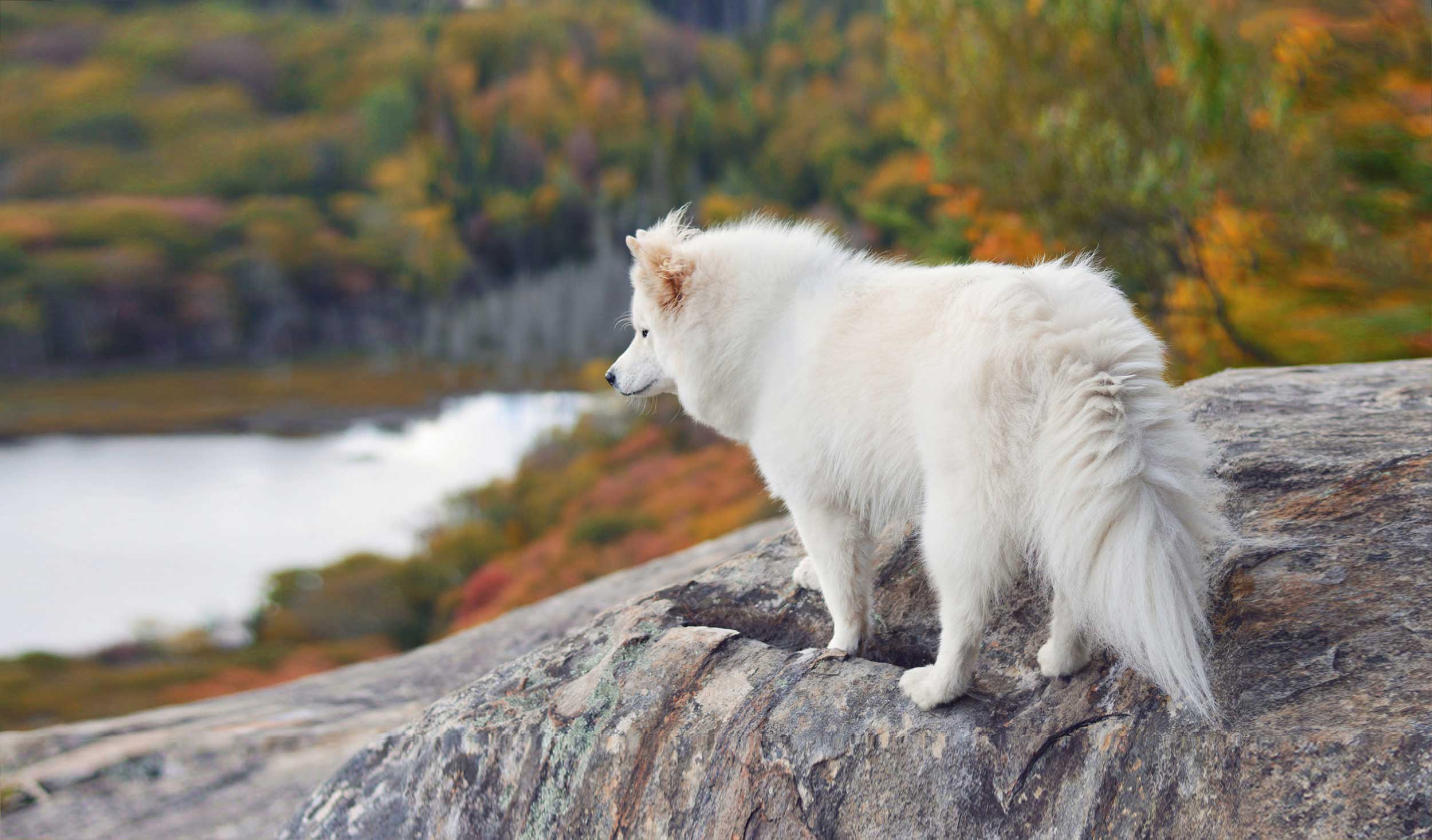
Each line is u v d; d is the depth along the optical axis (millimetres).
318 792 3084
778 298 2816
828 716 2482
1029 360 2143
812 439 2637
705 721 2607
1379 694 2002
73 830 4527
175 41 107438
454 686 4836
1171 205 6898
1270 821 1878
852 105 65812
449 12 108812
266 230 74438
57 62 106312
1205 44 6840
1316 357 6852
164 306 68375
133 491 36875
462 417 49125
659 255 2979
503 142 79000
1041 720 2303
